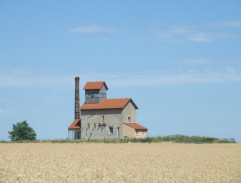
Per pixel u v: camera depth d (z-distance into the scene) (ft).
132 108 581.94
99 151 299.58
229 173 185.88
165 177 167.63
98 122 566.77
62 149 314.35
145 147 372.38
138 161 229.25
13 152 262.06
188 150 342.03
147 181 156.97
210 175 177.58
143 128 574.15
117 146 380.37
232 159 256.93
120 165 204.44
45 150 295.28
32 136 636.48
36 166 182.50
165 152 311.27
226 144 452.76
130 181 155.22
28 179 148.56
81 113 575.79
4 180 145.38
